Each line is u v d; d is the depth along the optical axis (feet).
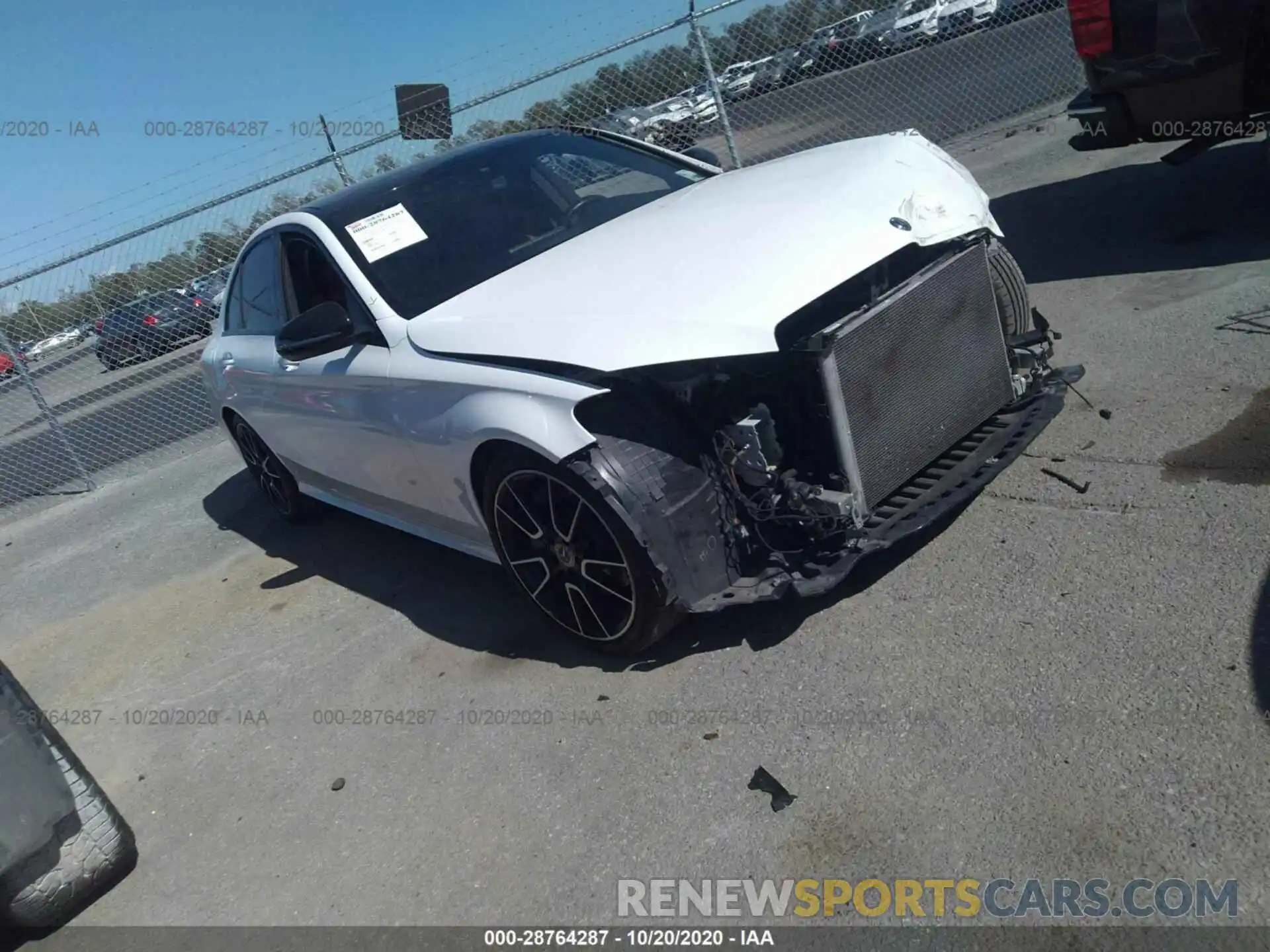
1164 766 7.43
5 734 8.70
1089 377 13.78
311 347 11.90
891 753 8.39
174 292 27.94
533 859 8.50
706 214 11.39
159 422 28.58
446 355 10.82
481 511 11.37
